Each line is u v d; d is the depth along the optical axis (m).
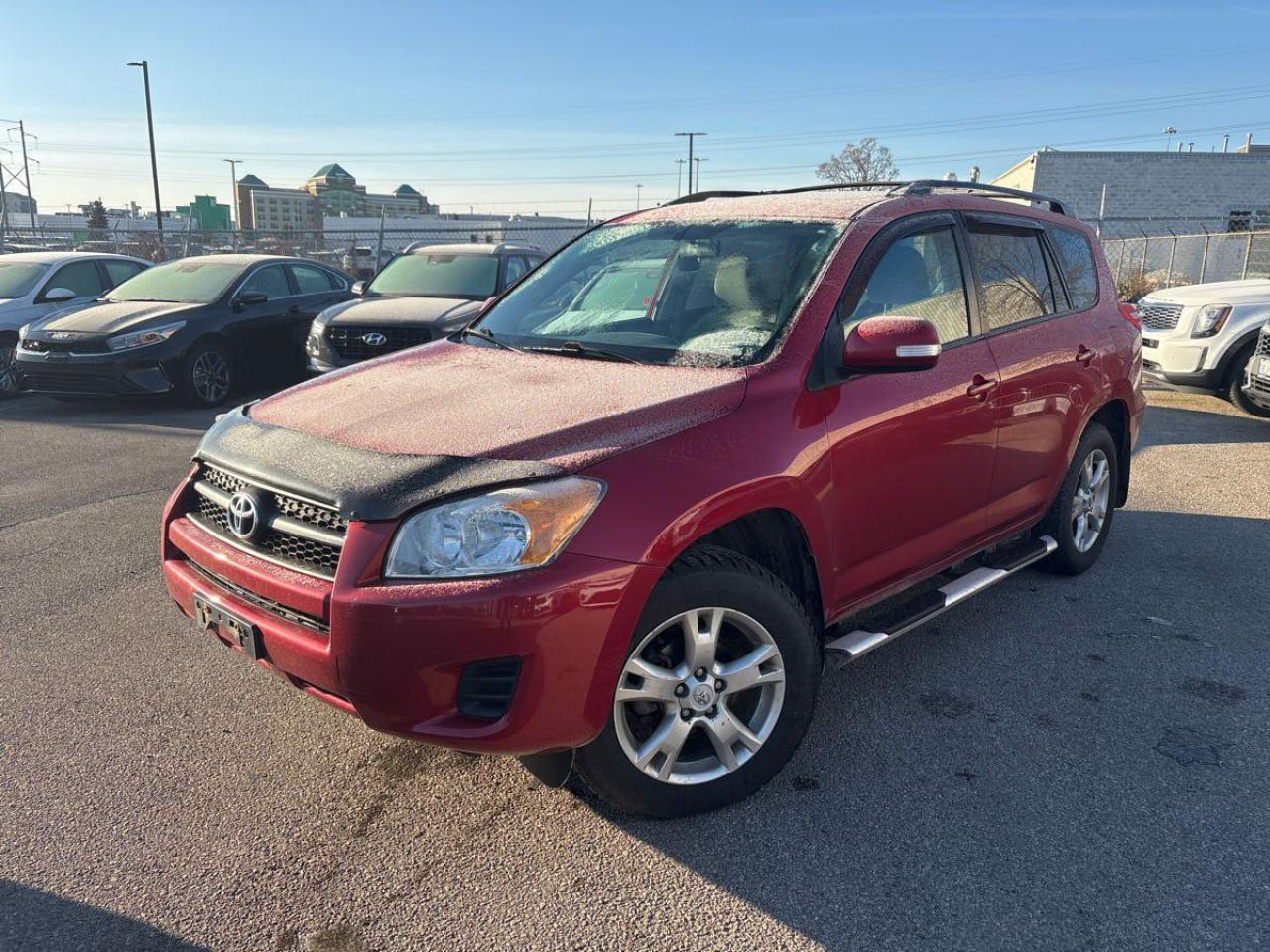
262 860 2.60
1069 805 2.82
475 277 9.96
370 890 2.48
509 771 3.05
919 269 3.49
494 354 3.44
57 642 4.04
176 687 3.63
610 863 2.58
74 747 3.19
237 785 2.96
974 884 2.48
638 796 2.65
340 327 8.74
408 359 3.53
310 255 23.05
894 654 3.89
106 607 4.41
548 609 2.31
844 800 2.86
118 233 23.08
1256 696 3.50
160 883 2.51
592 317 3.58
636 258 3.76
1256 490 6.36
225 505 2.79
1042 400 3.98
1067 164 33.97
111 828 2.74
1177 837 2.66
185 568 3.01
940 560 3.62
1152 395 10.71
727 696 2.73
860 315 3.17
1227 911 2.36
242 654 2.76
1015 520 4.06
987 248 3.89
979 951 2.24
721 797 2.77
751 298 3.22
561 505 2.37
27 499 6.26
